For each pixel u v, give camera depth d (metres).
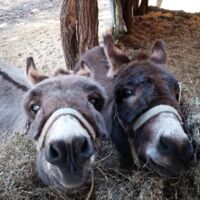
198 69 1.79
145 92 0.76
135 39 2.12
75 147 0.59
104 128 0.77
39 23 2.73
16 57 2.09
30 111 0.73
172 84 0.78
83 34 1.41
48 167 0.66
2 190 0.76
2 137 1.00
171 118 0.70
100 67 0.97
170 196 0.80
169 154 0.68
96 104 0.74
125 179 0.81
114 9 2.03
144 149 0.73
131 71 0.80
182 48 2.08
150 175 0.78
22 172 0.79
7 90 1.19
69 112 0.65
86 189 0.77
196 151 0.81
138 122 0.75
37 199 0.77
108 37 0.90
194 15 2.72
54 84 0.72
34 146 0.83
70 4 1.43
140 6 2.67
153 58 0.86
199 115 0.87
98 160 0.80
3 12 3.09
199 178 0.79
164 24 2.48
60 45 2.21
